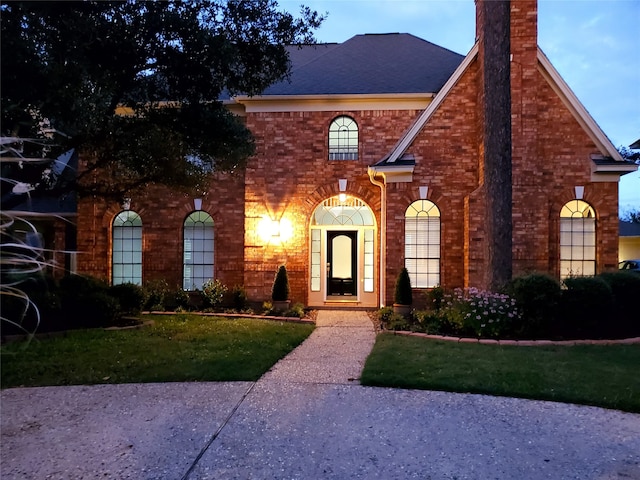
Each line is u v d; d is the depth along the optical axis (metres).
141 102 9.67
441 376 6.14
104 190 11.65
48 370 6.54
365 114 14.22
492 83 10.20
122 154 9.70
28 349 7.71
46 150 8.39
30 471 3.62
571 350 7.87
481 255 12.12
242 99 14.08
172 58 8.47
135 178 11.33
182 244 14.71
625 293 9.79
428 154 12.88
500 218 10.06
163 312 12.84
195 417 4.76
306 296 14.08
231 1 8.96
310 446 4.10
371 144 14.18
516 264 12.30
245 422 4.62
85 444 4.11
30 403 5.23
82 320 10.24
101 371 6.48
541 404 5.27
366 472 3.64
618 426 4.64
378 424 4.62
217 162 10.80
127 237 14.95
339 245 15.17
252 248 14.23
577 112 12.44
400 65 15.63
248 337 8.90
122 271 14.88
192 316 12.08
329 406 5.12
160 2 7.98
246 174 14.27
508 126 10.16
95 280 11.34
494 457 3.92
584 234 12.62
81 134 8.73
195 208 14.62
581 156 12.47
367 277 14.69
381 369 6.48
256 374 6.31
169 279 14.61
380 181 13.70
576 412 5.02
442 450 4.05
